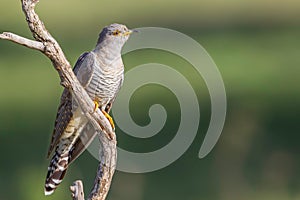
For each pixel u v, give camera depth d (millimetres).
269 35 23938
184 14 26828
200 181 13016
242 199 12672
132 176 12617
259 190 12742
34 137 15539
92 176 12852
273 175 13109
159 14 27031
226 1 28297
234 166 13477
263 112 16359
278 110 16484
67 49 22656
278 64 20672
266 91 18172
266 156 13734
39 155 14438
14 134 15680
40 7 27719
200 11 27219
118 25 8531
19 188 12508
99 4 28547
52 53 6707
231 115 15570
